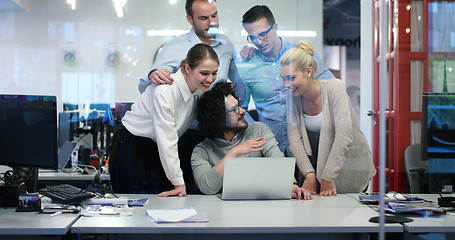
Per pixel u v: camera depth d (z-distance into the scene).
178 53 3.26
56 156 2.50
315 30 3.22
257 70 3.13
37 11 3.45
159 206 2.34
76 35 3.44
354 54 3.22
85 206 2.31
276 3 3.26
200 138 2.90
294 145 3.02
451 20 3.36
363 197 2.54
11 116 2.46
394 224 1.98
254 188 2.51
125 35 3.43
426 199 2.64
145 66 3.39
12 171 2.45
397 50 3.27
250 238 2.00
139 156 3.03
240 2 3.28
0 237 1.89
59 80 3.46
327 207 2.34
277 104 3.07
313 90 3.08
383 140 3.05
